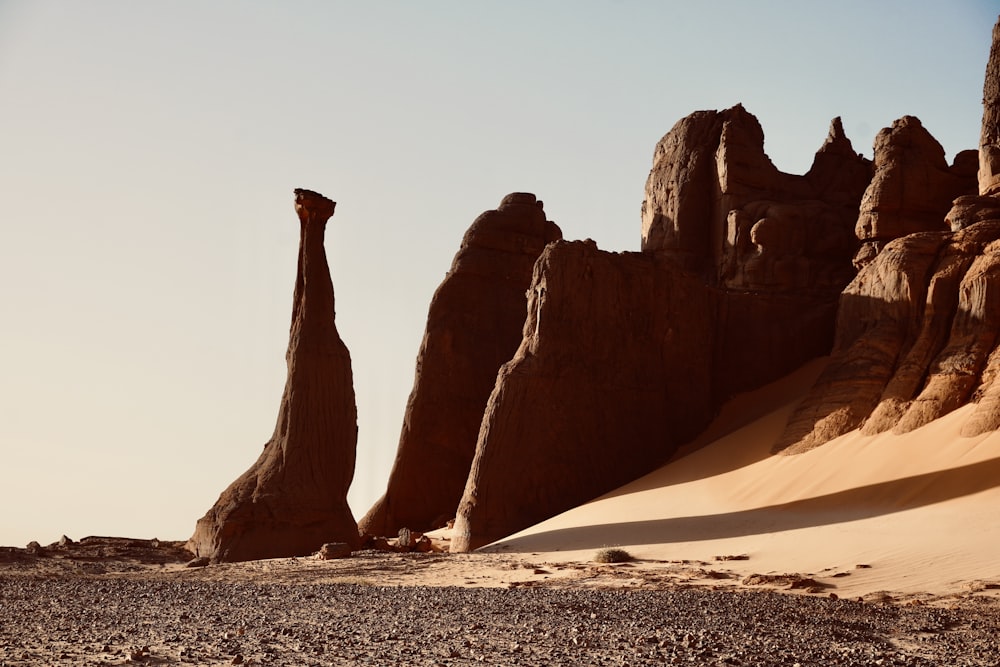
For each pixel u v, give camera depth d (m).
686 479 44.09
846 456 38.97
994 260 40.44
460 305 61.03
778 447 42.88
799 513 35.59
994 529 27.72
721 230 58.59
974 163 51.47
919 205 49.59
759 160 59.53
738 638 17.16
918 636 17.75
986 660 15.54
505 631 17.64
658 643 16.52
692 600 22.47
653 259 52.78
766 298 54.19
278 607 21.33
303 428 43.28
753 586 26.02
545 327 48.69
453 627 18.09
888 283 43.84
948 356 39.41
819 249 55.84
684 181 60.81
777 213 56.16
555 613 20.17
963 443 35.22
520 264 62.47
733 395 52.88
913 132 50.81
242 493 42.31
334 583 30.14
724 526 35.53
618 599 22.75
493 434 46.81
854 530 31.00
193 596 24.02
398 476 58.94
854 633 17.88
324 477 43.03
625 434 49.03
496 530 45.06
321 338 44.41
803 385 50.50
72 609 20.48
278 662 14.06
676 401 51.09
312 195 45.50
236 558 40.53
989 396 35.91
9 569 35.16
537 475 46.41
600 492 47.44
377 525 58.50
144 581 31.05
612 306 50.28
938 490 33.12
